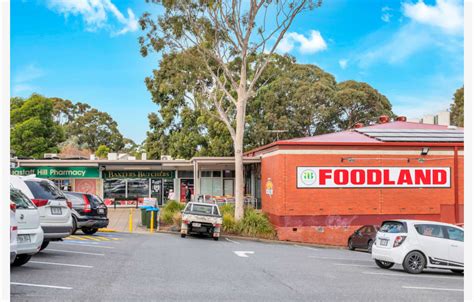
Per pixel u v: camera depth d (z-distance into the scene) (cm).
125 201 4159
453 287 1203
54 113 8275
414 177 2995
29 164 3928
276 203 2939
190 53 3138
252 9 2917
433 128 3569
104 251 1625
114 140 8344
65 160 3953
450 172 3022
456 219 3006
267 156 3216
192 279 1148
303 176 2916
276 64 3741
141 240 2180
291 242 2822
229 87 4822
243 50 2983
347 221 2927
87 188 4103
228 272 1291
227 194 4159
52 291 929
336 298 972
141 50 3105
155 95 5381
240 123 3006
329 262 1705
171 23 3036
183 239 2406
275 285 1106
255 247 2231
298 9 2945
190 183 4234
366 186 2955
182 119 5206
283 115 5256
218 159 3328
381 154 2977
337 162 2944
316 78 5700
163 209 3247
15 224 988
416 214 2980
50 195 1420
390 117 5650
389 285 1181
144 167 4084
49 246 1666
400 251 1510
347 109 5469
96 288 981
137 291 971
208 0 2944
